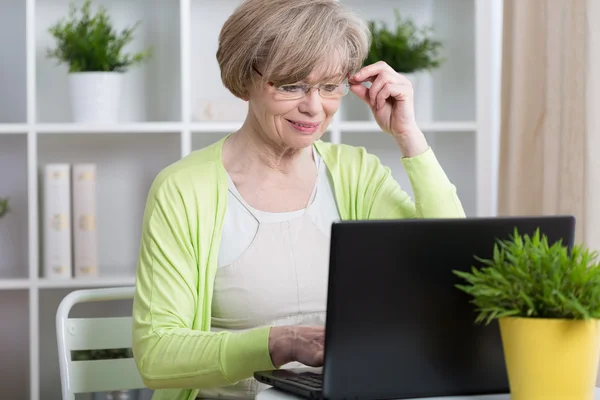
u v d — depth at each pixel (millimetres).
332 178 1873
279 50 1590
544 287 1106
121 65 3049
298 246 1785
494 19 3225
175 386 1515
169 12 3242
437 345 1243
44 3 3201
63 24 3197
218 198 1764
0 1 3180
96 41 2986
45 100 3227
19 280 2945
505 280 1135
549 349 1123
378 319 1207
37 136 3213
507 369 1176
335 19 1639
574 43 2490
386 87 1757
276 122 1681
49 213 3004
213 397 1739
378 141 3412
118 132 3059
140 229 3305
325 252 1807
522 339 1136
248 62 1661
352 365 1201
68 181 3021
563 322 1119
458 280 1244
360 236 1179
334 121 3041
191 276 1687
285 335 1409
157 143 3287
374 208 1891
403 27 3139
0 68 3191
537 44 2736
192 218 1717
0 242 3234
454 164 3293
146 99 3266
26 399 3268
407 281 1217
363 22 1706
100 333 2084
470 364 1263
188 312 1663
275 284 1749
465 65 3215
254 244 1762
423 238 1221
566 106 2529
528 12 2746
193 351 1488
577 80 2486
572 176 2512
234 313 1750
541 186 2721
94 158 3275
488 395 1282
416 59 3107
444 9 3340
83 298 2078
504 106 2920
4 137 3211
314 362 1349
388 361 1219
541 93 2730
